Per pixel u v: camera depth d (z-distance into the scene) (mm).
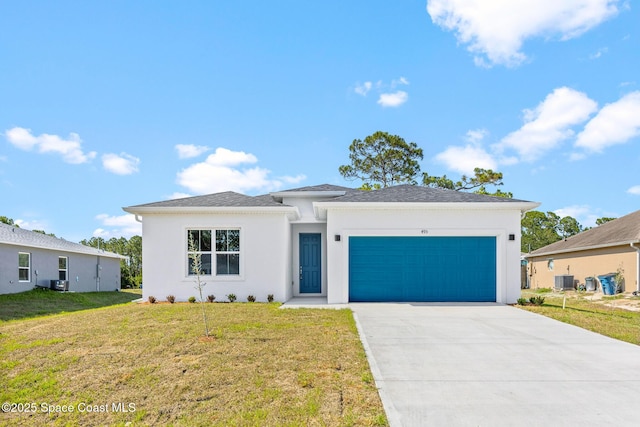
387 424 4328
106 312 10797
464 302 13031
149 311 10797
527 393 5180
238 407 4789
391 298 13188
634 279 19875
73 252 23703
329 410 4668
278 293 13867
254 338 7645
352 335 7957
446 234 13203
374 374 5828
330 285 13055
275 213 14031
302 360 6387
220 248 14062
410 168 32719
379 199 13438
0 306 15453
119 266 30125
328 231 13203
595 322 9781
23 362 6480
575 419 4449
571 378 5738
